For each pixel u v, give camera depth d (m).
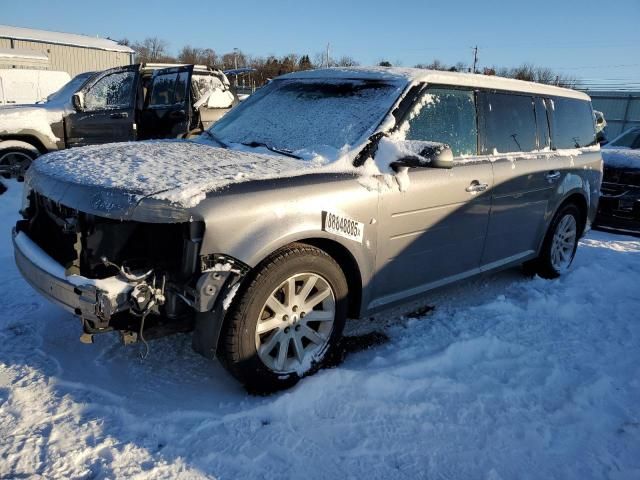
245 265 2.55
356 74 3.84
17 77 19.03
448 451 2.47
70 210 2.69
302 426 2.58
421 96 3.57
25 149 8.05
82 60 32.03
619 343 3.73
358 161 3.15
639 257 6.11
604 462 2.47
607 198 7.42
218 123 4.21
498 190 4.03
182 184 2.53
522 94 4.51
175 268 2.54
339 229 2.92
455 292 4.61
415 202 3.34
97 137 8.51
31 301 3.79
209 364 3.13
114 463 2.23
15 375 2.86
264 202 2.63
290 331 2.89
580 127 5.31
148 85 8.50
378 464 2.35
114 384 2.85
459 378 3.11
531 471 2.38
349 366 3.18
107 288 2.38
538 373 3.21
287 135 3.56
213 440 2.43
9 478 2.12
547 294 4.58
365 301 3.23
